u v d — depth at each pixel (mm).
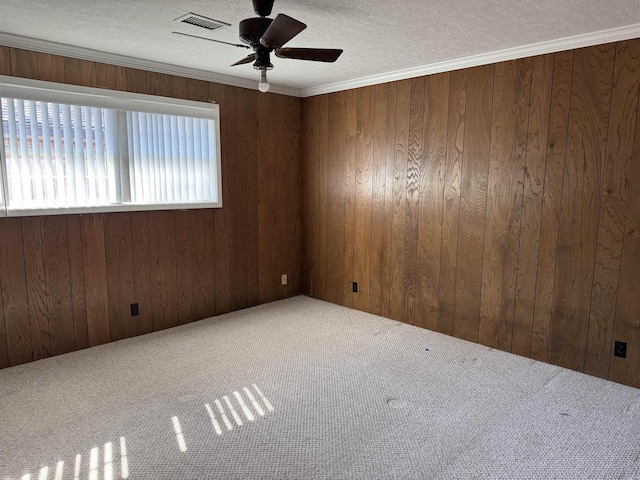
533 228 3359
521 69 3291
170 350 3590
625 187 2908
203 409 2680
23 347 3312
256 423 2531
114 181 3629
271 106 4699
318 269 5094
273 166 4812
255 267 4801
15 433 2410
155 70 3762
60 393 2859
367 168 4430
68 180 3387
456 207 3791
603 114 2949
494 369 3260
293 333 3998
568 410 2684
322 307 4801
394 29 2836
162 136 3879
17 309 3258
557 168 3193
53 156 3301
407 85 4000
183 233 4148
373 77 4191
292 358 3445
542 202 3293
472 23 2723
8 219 3160
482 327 3732
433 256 4000
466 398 2826
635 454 2262
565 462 2199
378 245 4438
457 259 3834
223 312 4570
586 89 3004
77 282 3533
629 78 2822
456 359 3438
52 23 2760
